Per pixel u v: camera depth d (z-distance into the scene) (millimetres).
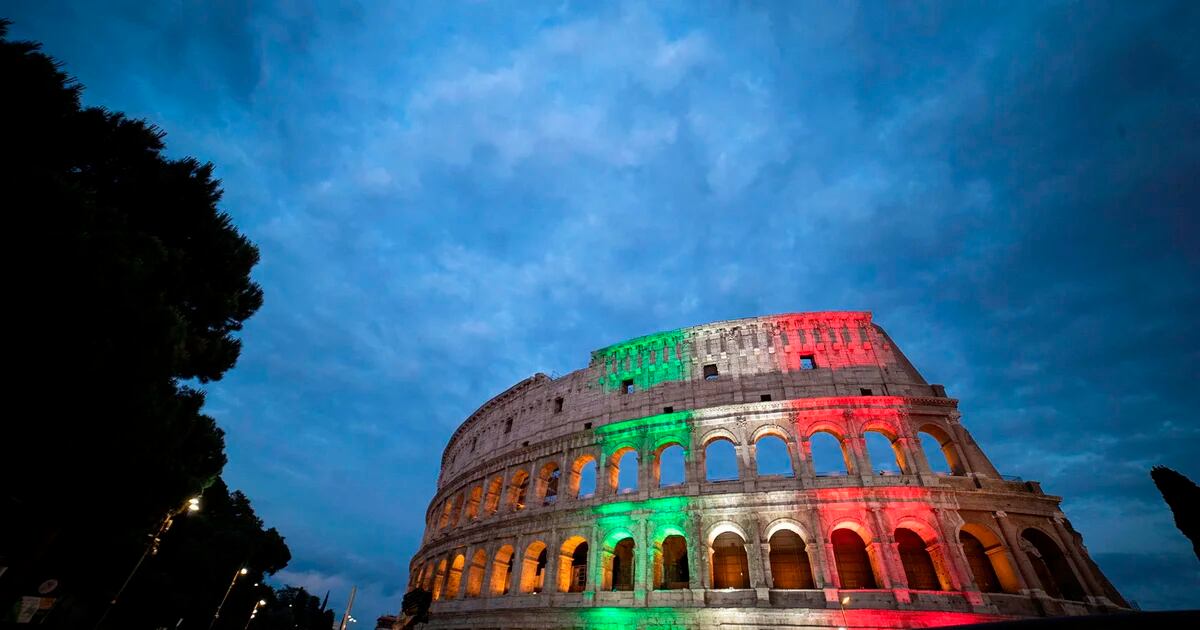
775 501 50469
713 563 52781
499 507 67000
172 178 31812
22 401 20703
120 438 23453
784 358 60469
